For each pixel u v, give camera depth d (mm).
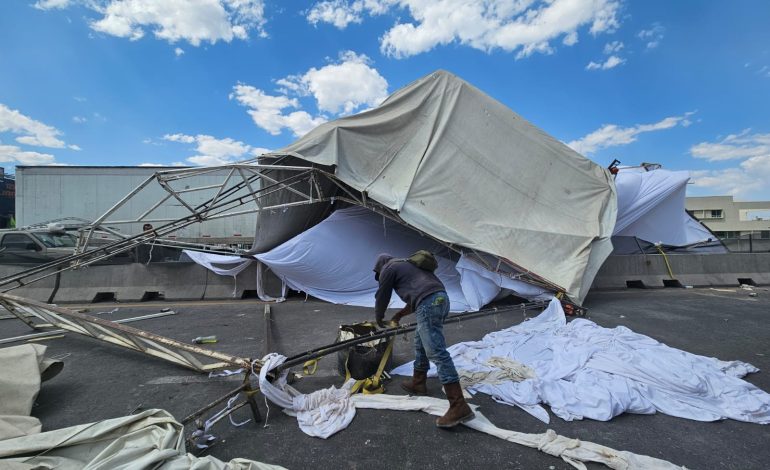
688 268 9891
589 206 7664
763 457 2592
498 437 2797
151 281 8758
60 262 6324
